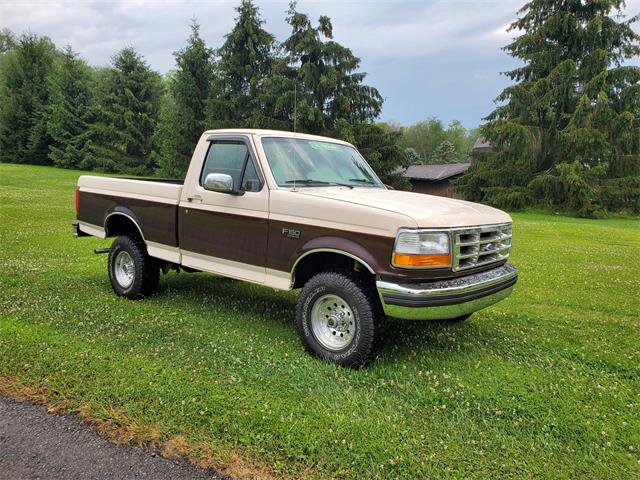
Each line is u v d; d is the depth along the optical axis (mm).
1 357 3879
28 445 2842
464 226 3832
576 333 5195
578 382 3945
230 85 33125
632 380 4074
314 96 30312
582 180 26312
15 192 20109
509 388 3770
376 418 3227
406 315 3557
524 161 28531
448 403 3486
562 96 28172
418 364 4160
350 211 3809
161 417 3111
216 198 4730
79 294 5859
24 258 7770
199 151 5035
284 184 4438
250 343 4477
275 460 2744
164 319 5070
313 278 4117
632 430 3248
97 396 3338
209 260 4879
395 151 30797
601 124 27062
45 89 44500
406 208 3758
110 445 2857
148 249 5516
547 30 28547
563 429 3223
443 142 80188
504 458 2877
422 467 2734
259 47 32969
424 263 3561
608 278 8219
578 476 2744
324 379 3773
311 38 29438
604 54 26891
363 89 31578
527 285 7527
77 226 6535
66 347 4129
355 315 3863
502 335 5047
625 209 27234
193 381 3621
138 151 43250
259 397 3426
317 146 5184
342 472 2666
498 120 29797
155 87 43312
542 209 27906
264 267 4387
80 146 42469
